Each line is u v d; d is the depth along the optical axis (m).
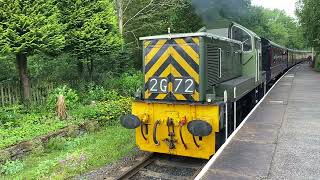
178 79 7.37
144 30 20.11
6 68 11.41
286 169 4.93
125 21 19.25
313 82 19.62
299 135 6.84
